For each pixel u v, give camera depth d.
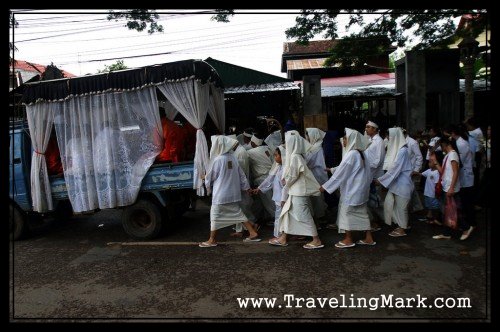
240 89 11.93
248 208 6.55
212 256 5.48
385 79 16.45
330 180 5.43
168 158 6.38
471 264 4.76
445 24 8.18
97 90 6.13
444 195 5.71
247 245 5.88
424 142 9.49
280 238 5.80
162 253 5.72
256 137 7.08
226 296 4.23
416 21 8.18
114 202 6.23
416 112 11.56
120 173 6.22
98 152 6.23
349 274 4.63
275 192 6.00
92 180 6.30
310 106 11.70
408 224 6.55
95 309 4.07
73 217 8.30
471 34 7.63
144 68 6.00
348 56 9.50
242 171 6.04
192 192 6.80
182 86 5.98
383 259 5.04
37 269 5.30
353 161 5.33
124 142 6.20
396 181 5.88
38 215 6.98
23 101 6.31
